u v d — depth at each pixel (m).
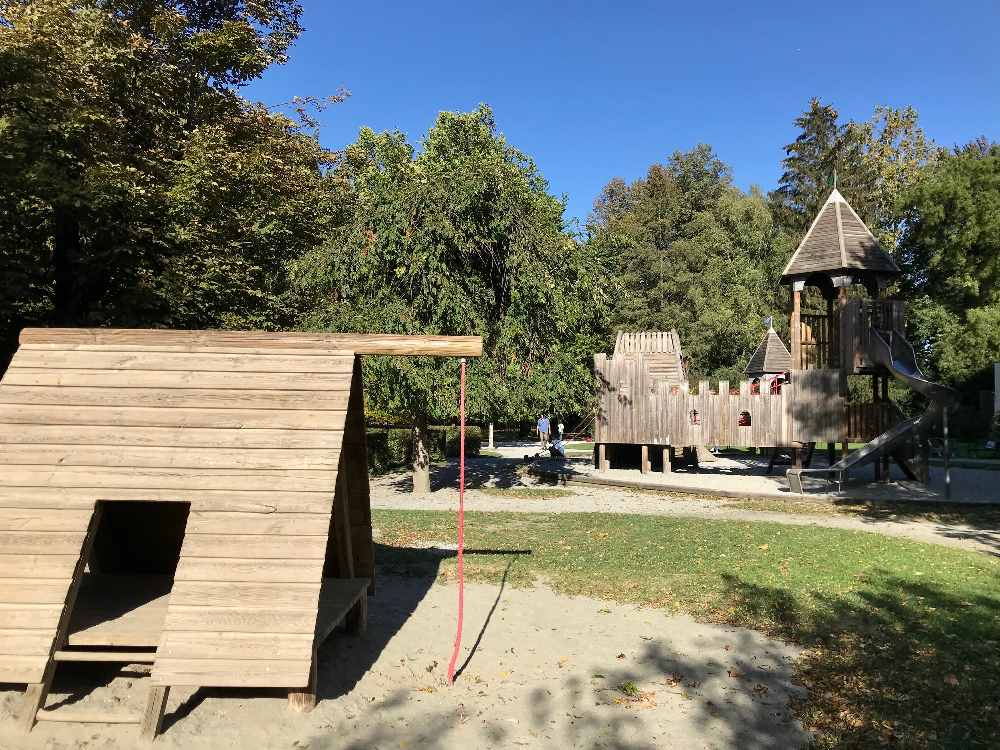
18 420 5.30
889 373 19.03
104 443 5.19
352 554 6.99
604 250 25.62
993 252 34.72
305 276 17.16
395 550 10.38
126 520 6.93
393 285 16.72
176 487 4.96
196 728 4.53
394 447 25.61
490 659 5.94
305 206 19.66
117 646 5.44
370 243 16.66
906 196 37.72
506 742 4.48
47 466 5.11
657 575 8.68
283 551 4.67
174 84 18.17
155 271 14.27
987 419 34.78
